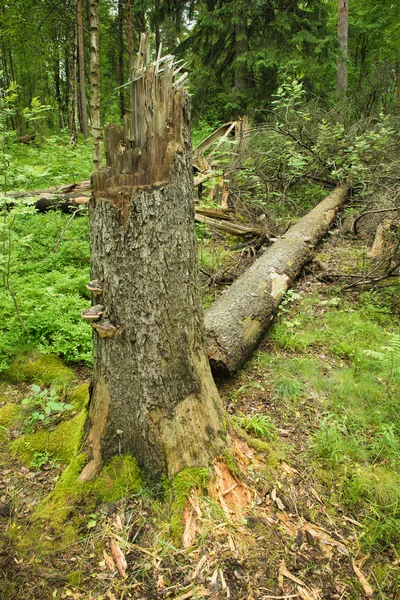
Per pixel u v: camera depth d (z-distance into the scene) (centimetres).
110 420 227
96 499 215
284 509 218
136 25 1488
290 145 790
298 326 411
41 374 323
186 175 214
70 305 382
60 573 185
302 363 347
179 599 174
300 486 233
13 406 292
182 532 199
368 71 1706
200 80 1170
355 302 463
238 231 591
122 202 202
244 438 256
